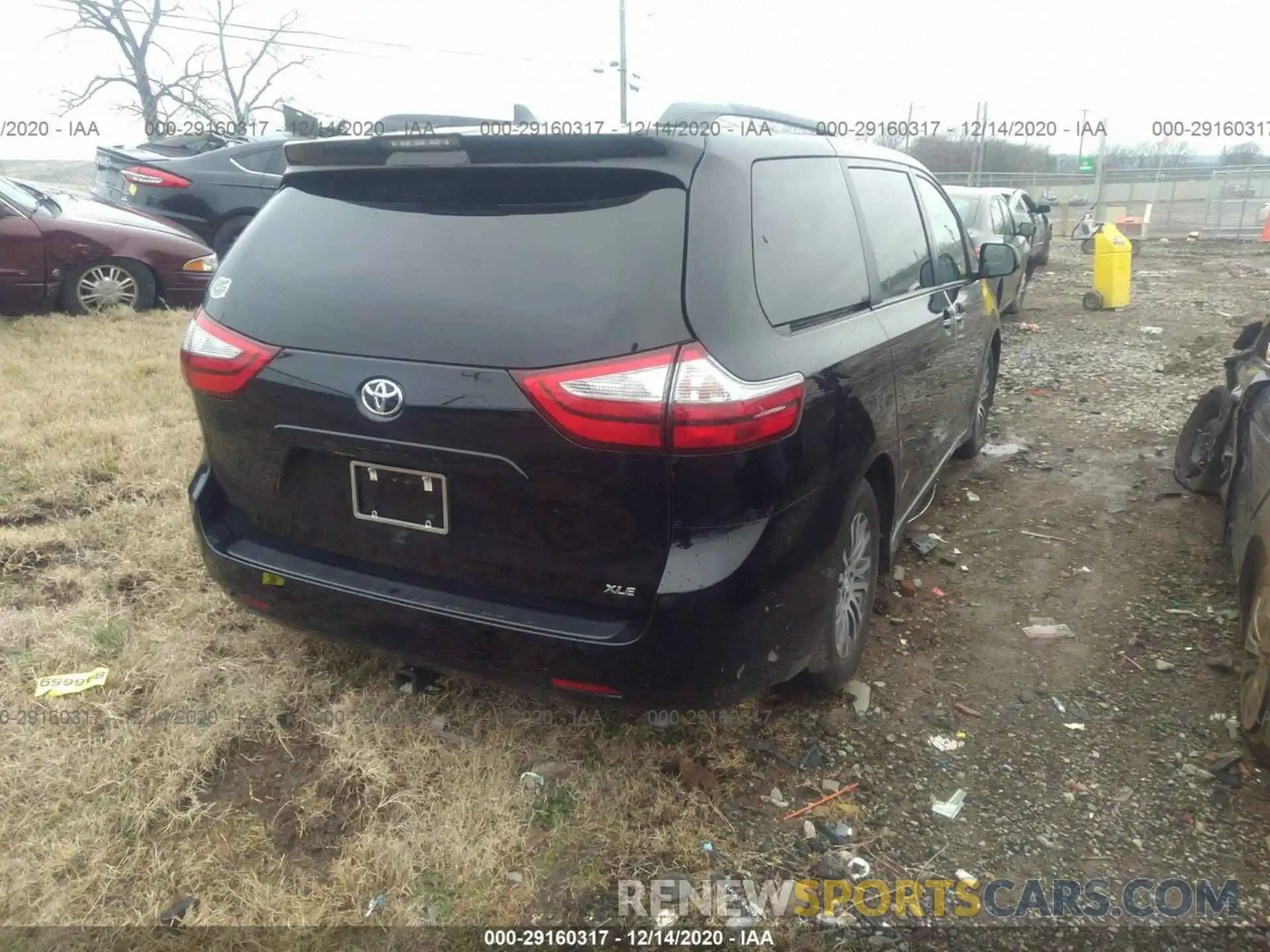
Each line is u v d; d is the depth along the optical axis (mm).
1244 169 29547
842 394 2752
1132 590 4164
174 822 2617
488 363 2357
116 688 3145
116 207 9648
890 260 3646
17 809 2609
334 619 2754
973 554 4551
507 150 2484
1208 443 5242
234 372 2719
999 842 2684
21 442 5137
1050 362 8992
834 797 2834
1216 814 2795
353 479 2643
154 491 4652
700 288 2350
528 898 2438
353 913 2371
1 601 3658
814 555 2613
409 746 2920
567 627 2449
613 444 2281
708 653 2400
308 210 2828
